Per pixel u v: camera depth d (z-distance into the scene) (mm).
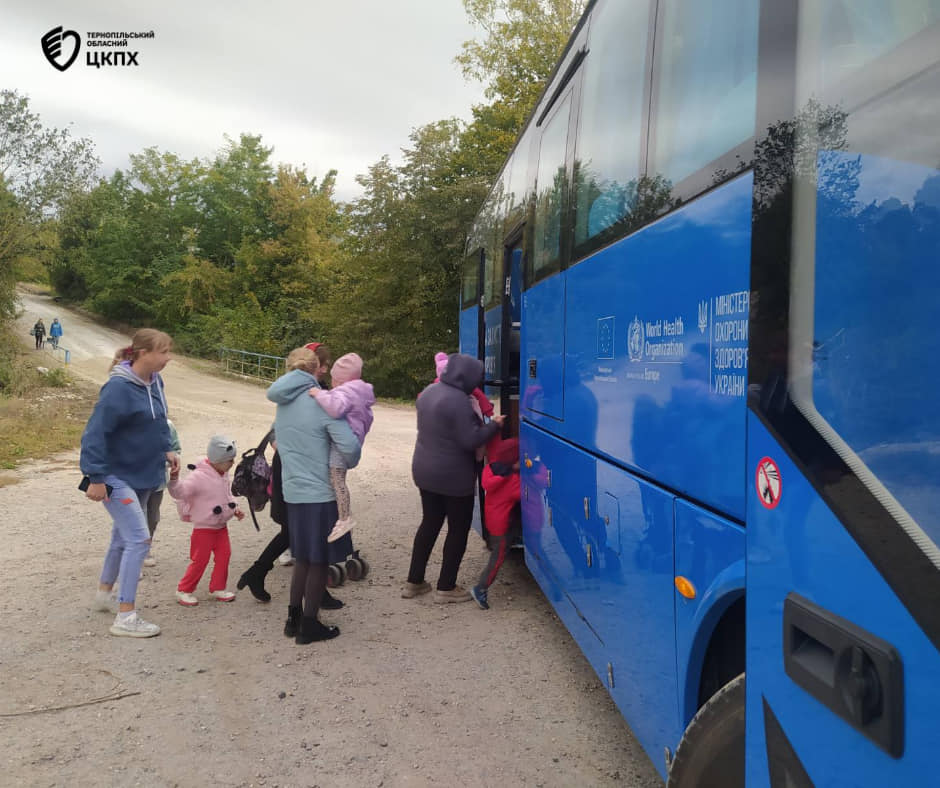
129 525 4910
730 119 2152
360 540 7789
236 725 3770
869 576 1350
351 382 5094
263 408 23562
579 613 3865
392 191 32094
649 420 2736
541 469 4910
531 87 31406
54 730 3684
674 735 2539
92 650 4703
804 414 1592
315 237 49906
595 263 3592
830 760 1450
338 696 4125
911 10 1356
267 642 4898
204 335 49188
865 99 1467
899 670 1260
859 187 1458
